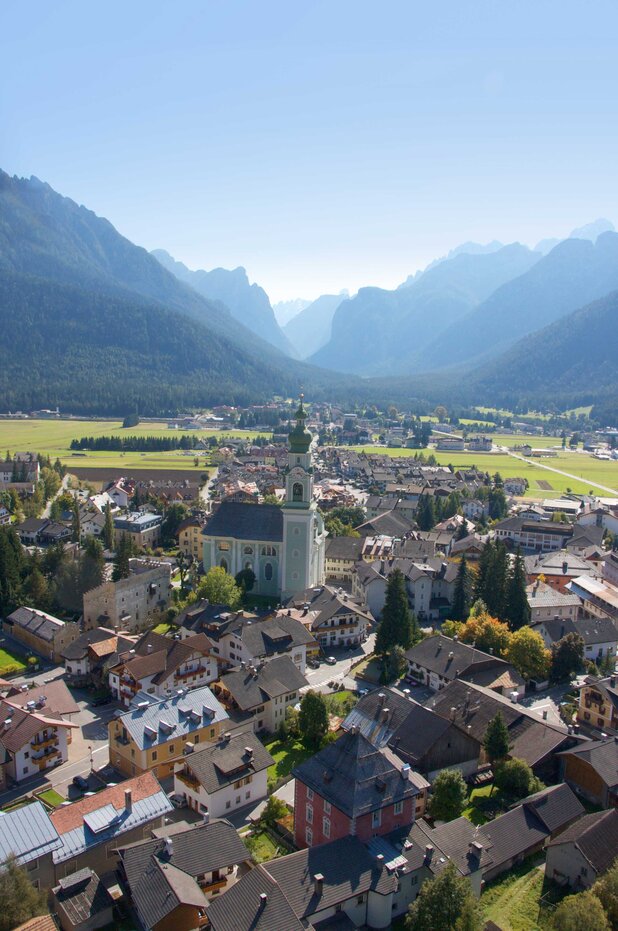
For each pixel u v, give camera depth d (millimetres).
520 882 82625
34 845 78062
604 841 80875
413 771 93438
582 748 102625
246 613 157500
